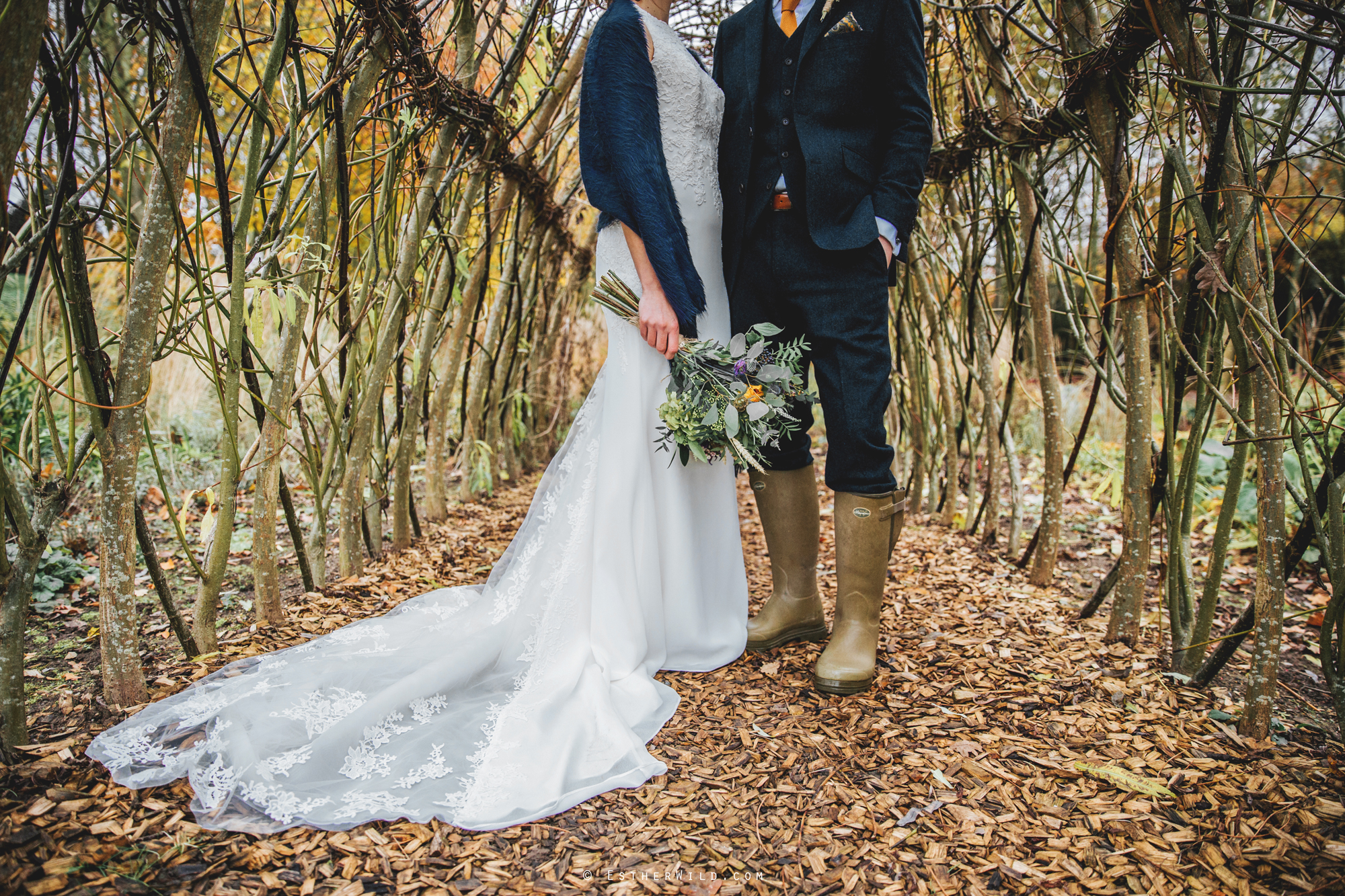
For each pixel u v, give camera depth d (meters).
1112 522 3.38
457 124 1.94
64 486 1.22
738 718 1.42
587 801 1.16
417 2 1.80
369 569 2.21
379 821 1.09
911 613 2.02
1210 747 1.31
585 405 1.55
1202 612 1.57
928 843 1.07
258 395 1.57
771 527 1.77
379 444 2.31
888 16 1.48
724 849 1.05
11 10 0.87
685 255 1.48
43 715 1.29
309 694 1.29
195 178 1.30
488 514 3.11
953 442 3.07
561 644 1.46
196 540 2.52
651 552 1.54
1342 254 4.27
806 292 1.53
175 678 1.43
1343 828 1.08
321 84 1.54
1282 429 1.33
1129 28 1.45
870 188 1.51
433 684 1.36
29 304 1.06
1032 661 1.68
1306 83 1.22
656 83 1.47
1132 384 1.73
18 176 1.27
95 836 1.00
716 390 1.44
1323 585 2.45
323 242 1.68
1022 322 2.53
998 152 2.24
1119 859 1.03
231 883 0.94
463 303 2.74
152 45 1.13
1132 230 1.66
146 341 1.23
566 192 3.54
